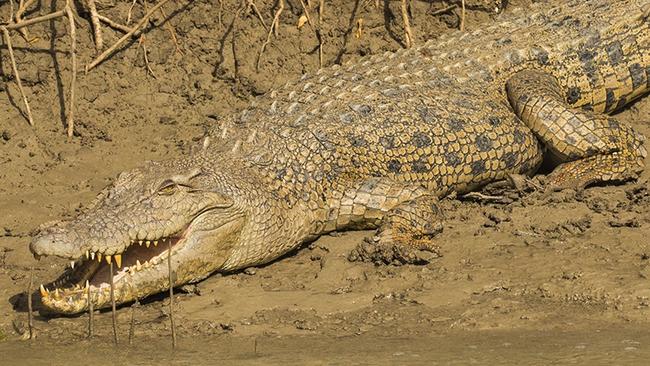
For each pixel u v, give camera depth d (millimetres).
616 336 17875
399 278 21234
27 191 26516
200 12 30031
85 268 20562
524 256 21781
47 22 29312
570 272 20734
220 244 21641
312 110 24891
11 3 28703
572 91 27641
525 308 19516
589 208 24000
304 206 23312
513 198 25109
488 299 20047
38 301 21312
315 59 29953
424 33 30359
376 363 16938
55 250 19297
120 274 20484
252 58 29750
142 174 21547
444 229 23484
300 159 23641
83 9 29703
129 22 29828
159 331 19531
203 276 21641
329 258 22516
